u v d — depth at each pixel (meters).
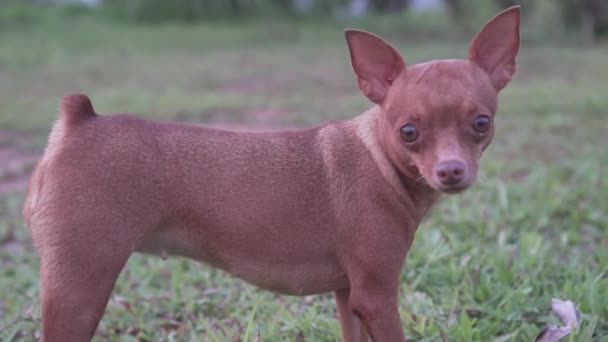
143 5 4.71
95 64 3.36
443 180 0.87
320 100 2.61
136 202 0.91
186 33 4.24
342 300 0.99
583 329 0.99
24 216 0.94
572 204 1.40
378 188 0.93
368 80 0.94
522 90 2.66
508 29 0.93
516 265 1.16
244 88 2.94
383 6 5.28
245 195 0.93
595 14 4.39
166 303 1.16
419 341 1.02
